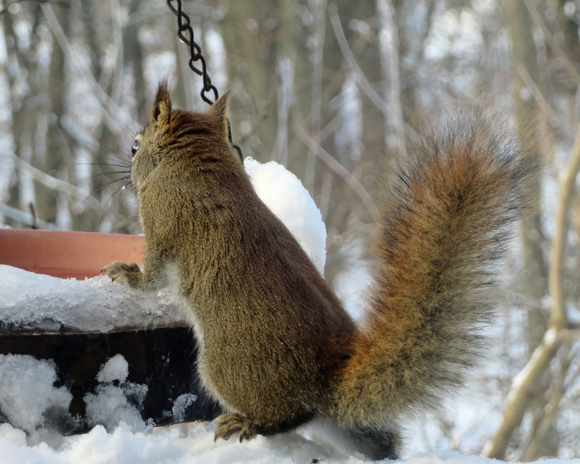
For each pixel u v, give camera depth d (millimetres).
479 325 2865
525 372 8023
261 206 3482
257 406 3027
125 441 2775
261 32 13219
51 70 13883
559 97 13156
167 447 2828
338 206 12391
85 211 9734
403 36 14492
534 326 11594
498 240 2914
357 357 2961
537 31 13742
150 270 3377
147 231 3480
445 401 2891
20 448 2635
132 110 12461
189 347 3279
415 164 3143
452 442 9266
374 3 14242
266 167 4723
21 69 15453
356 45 13117
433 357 2857
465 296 2877
